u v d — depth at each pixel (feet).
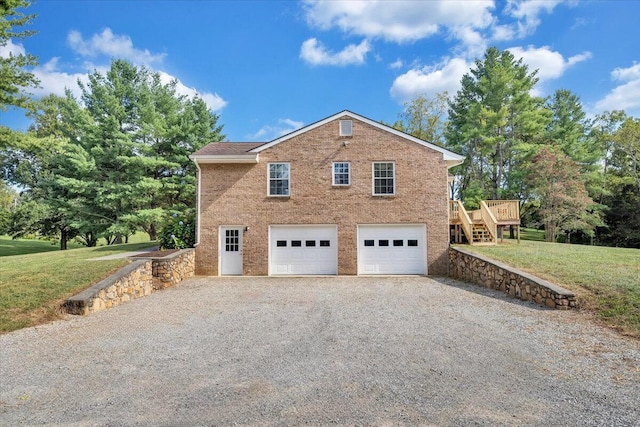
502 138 98.12
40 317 26.55
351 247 52.49
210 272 52.54
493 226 57.41
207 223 53.11
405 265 52.54
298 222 52.90
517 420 11.93
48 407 13.25
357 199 52.90
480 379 15.46
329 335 22.59
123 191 85.51
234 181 53.52
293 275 52.42
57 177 87.35
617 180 105.50
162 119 90.94
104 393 14.43
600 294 27.89
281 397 13.87
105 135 87.71
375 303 32.63
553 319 25.46
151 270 40.78
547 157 89.66
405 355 18.65
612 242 110.11
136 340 21.88
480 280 42.14
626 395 13.79
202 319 27.17
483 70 108.58
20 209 104.06
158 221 88.07
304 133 53.88
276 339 21.88
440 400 13.46
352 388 14.62
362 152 53.42
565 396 13.75
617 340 20.54
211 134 101.71
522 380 15.33
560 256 42.57
